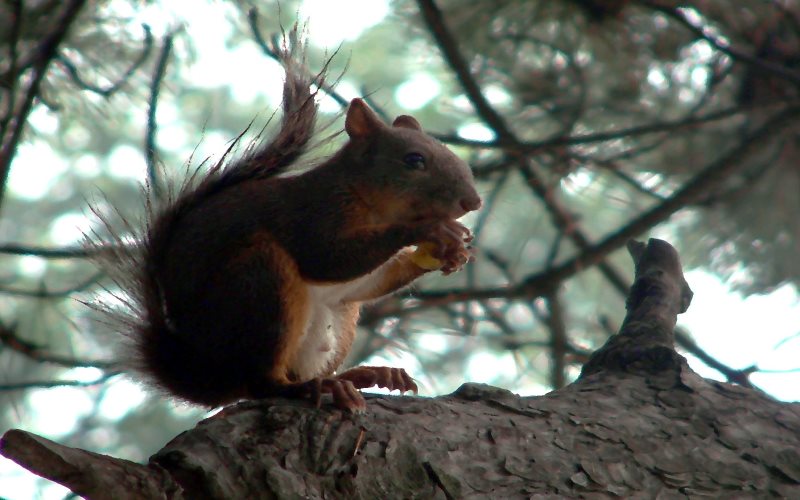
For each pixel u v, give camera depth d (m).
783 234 13.28
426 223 7.80
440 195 8.28
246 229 7.62
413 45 13.27
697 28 11.71
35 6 11.52
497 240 16.25
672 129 11.65
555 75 12.94
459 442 5.98
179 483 5.27
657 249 8.10
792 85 12.77
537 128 13.09
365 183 8.17
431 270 8.38
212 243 7.51
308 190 8.02
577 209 16.97
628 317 7.58
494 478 5.84
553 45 12.63
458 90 13.12
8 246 10.10
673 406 6.57
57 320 11.81
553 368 12.95
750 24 12.75
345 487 5.58
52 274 19.22
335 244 7.77
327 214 7.91
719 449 6.29
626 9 12.50
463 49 12.80
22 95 11.20
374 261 7.77
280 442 5.65
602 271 13.58
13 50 10.08
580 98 12.63
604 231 17.17
